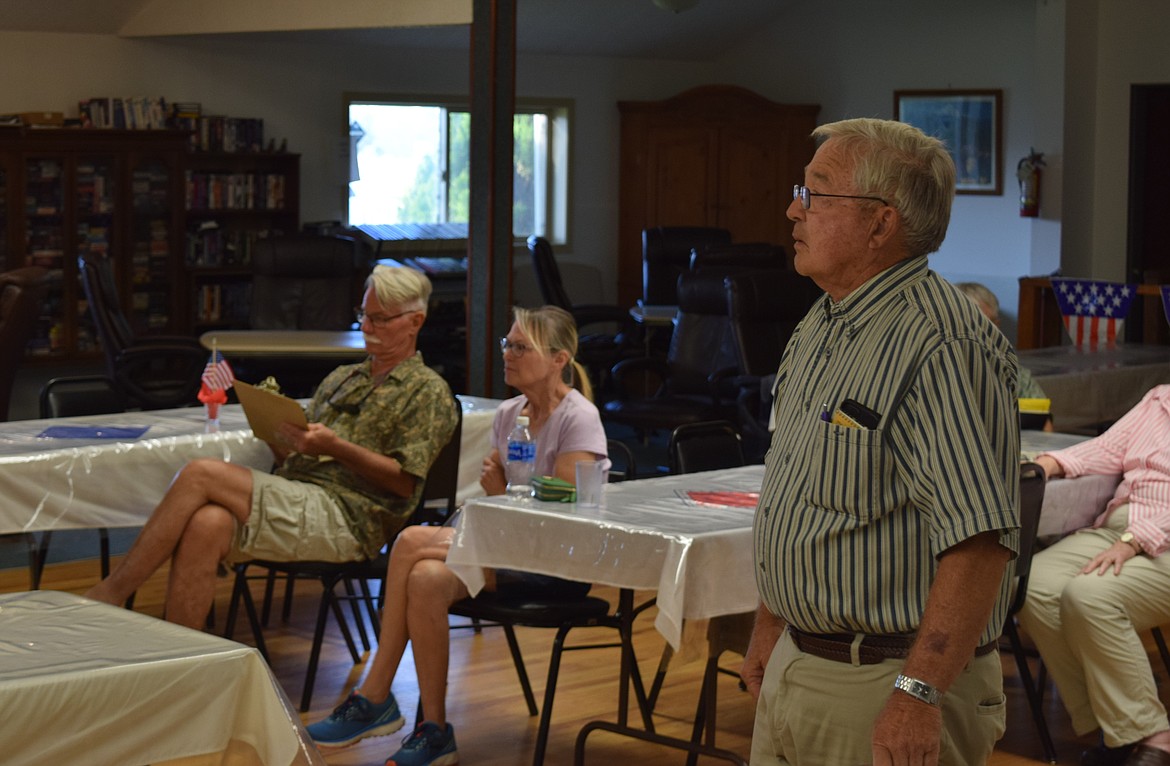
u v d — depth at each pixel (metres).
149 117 9.86
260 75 10.69
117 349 7.77
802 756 1.96
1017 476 1.81
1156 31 10.26
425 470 4.10
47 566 5.68
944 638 1.73
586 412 3.79
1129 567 3.70
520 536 3.42
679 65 13.07
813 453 1.87
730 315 7.56
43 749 2.01
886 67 12.06
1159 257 10.54
